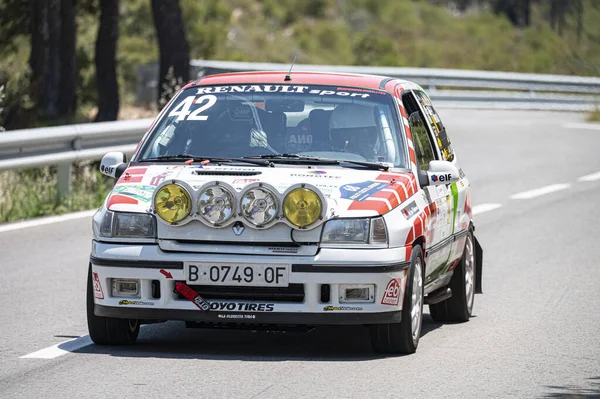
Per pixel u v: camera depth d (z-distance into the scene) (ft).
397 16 586.04
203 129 67.62
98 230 61.46
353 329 71.67
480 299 84.94
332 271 58.85
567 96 279.69
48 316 74.74
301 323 59.36
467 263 77.51
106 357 61.52
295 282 58.95
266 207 59.06
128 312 60.34
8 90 192.75
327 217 59.67
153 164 65.16
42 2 229.86
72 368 59.00
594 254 105.40
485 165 174.29
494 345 67.31
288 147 66.23
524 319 76.59
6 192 122.31
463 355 64.03
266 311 59.16
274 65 262.88
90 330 63.62
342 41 513.86
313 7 561.02
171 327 71.61
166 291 59.77
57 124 225.56
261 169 63.16
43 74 231.50
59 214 122.31
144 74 264.31
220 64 257.14
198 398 52.70
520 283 91.50
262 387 54.90
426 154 71.20
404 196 62.90
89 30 303.27
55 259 97.71
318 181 61.82
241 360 61.05
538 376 59.00
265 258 58.85
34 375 57.57
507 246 110.32
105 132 126.52
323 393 54.03
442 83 267.59
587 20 611.47
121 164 69.10
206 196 59.26
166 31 209.36
